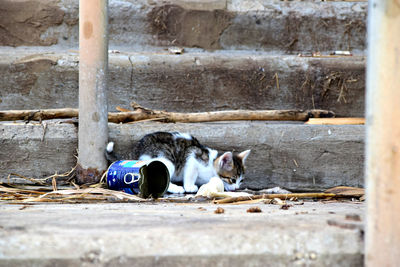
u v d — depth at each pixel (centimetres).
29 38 803
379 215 234
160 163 542
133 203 452
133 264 243
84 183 576
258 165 634
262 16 845
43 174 599
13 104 720
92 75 569
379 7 230
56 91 723
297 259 250
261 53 841
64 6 814
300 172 629
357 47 861
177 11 836
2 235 249
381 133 232
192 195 567
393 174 231
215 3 845
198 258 245
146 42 834
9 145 593
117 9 827
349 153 625
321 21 853
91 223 287
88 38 566
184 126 642
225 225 278
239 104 749
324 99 759
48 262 240
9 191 513
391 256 232
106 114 583
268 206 420
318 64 761
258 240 251
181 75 741
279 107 755
